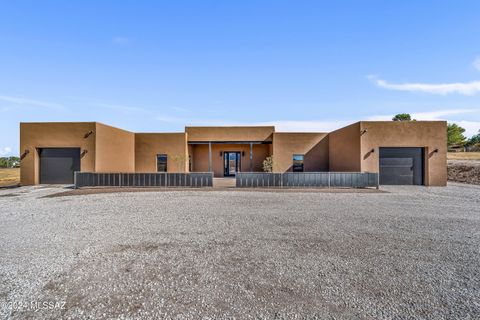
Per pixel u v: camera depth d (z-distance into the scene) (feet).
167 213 22.48
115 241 15.16
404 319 8.07
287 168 62.80
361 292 9.66
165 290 9.74
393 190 38.27
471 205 26.58
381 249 13.96
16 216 21.45
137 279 10.59
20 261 12.32
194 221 19.74
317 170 62.69
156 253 13.33
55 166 46.55
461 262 12.32
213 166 69.46
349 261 12.39
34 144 45.83
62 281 10.40
